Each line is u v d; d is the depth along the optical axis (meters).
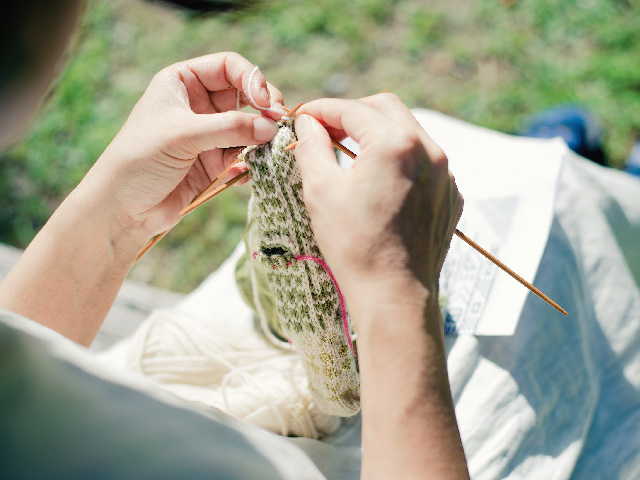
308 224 0.61
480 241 0.90
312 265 0.63
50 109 2.04
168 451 0.37
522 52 1.98
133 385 0.41
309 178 0.51
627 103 1.83
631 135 1.79
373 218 0.47
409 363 0.46
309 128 0.54
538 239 0.86
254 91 0.66
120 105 2.05
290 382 0.79
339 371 0.68
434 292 0.50
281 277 0.66
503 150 0.98
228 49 2.12
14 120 0.39
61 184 1.93
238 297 1.04
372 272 0.47
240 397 0.76
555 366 0.83
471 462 0.76
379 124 0.49
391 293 0.47
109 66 2.13
